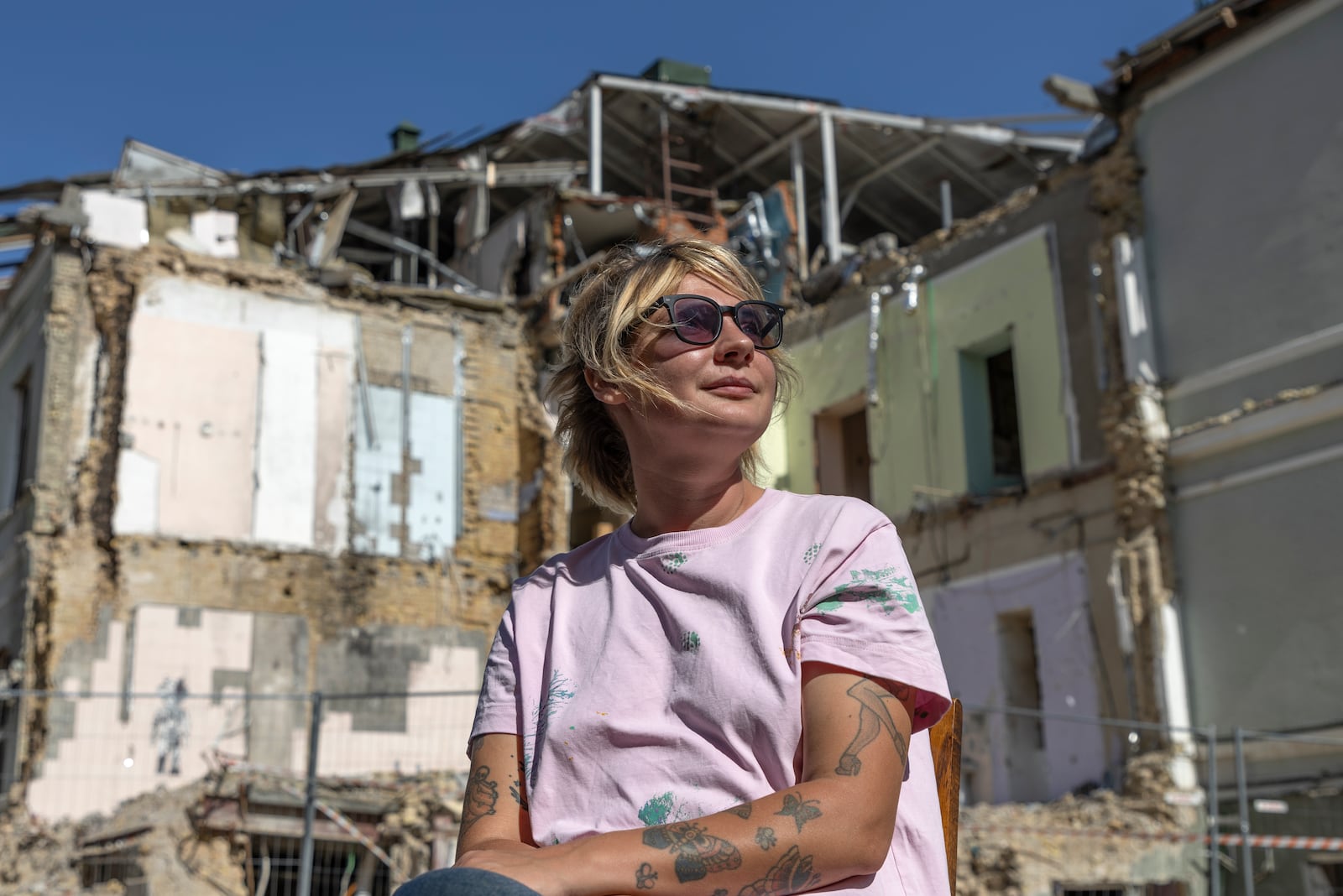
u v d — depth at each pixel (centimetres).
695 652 191
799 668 182
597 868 157
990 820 1338
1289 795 1316
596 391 222
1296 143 1423
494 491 2202
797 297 2066
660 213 2348
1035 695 1623
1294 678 1337
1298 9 1430
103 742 1781
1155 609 1440
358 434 2097
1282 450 1395
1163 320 1538
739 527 203
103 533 1878
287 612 1961
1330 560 1327
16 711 1797
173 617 1875
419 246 2664
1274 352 1408
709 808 179
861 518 194
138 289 1972
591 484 256
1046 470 1612
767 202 2222
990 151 2664
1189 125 1541
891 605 183
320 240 2245
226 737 1852
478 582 2136
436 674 2047
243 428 2005
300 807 1459
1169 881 1318
